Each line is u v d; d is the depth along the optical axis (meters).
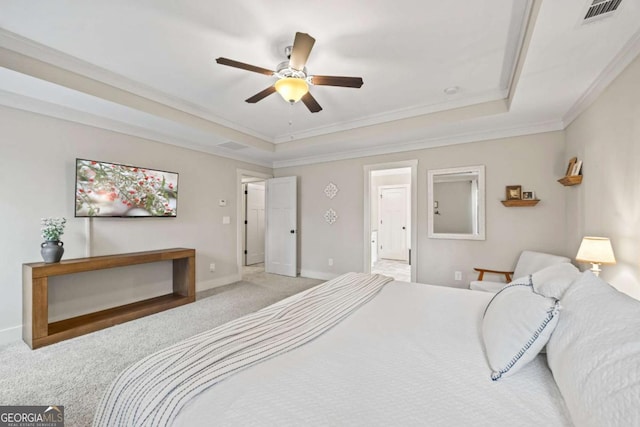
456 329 1.42
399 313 1.67
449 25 1.93
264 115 3.63
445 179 3.92
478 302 1.87
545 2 1.44
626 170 1.92
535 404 0.86
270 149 4.67
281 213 5.45
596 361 0.78
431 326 1.46
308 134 4.31
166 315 3.21
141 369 1.04
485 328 1.29
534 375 1.01
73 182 2.95
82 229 3.01
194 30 1.98
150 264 3.64
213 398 0.86
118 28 1.95
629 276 1.91
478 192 3.68
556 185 3.24
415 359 1.11
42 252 2.59
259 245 6.89
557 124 3.20
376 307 1.78
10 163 2.56
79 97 2.54
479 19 1.87
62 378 1.96
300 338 1.28
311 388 0.91
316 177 5.16
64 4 1.71
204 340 1.22
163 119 3.11
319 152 4.78
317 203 5.15
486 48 2.18
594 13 1.50
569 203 3.07
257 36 2.05
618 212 2.04
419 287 2.28
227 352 1.11
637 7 1.45
